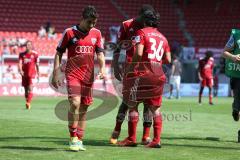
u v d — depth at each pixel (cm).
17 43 9406
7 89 8606
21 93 8731
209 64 7000
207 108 6078
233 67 2877
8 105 5988
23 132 3131
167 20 12356
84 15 2319
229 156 2266
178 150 2438
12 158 2105
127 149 2434
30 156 2161
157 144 2500
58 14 11250
